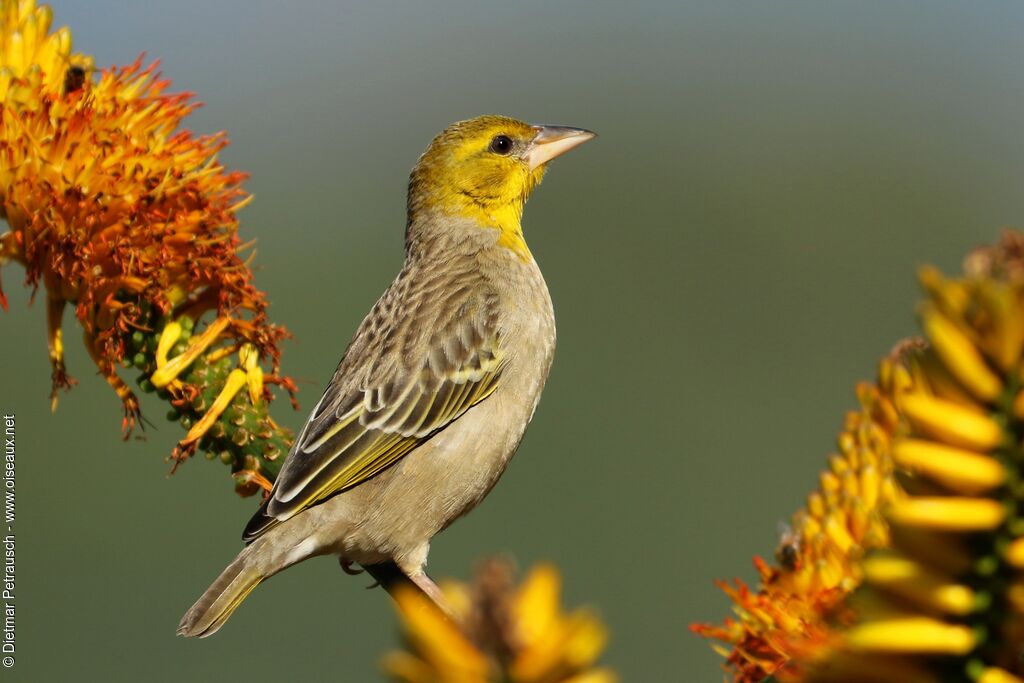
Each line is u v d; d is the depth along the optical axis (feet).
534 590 5.95
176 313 22.13
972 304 6.53
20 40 19.75
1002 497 6.44
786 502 54.34
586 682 5.84
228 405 22.25
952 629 6.44
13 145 19.56
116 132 20.18
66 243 20.03
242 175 21.72
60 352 21.12
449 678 5.87
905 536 6.57
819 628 9.89
